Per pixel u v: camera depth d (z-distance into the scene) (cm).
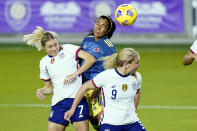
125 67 1967
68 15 7469
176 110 3472
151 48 7269
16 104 3728
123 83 1989
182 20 7550
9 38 7688
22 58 6400
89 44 2339
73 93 2172
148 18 7481
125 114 2005
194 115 3303
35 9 7462
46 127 2989
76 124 2170
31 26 7488
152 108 3547
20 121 3156
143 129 2041
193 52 2388
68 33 7494
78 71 2141
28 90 4322
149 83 4609
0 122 3128
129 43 7600
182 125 3016
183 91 4203
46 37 2134
